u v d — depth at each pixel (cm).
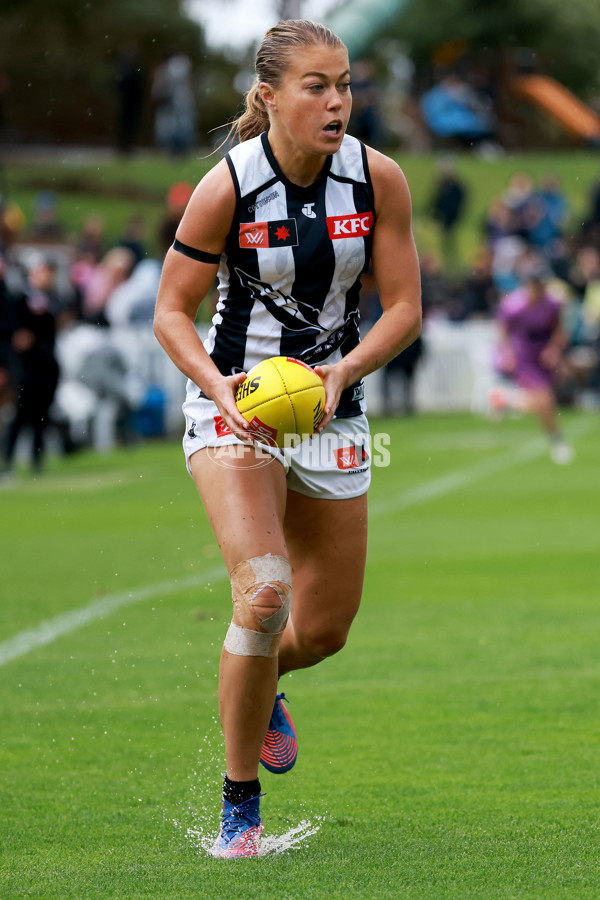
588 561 3278
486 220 10862
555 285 8688
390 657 2286
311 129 1308
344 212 1375
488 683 2092
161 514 4325
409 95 16050
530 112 17338
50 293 5428
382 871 1251
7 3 15212
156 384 6862
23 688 2103
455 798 1526
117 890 1202
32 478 5403
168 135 12875
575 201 14138
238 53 16000
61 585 3011
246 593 1314
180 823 1464
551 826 1402
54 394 5447
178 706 1997
